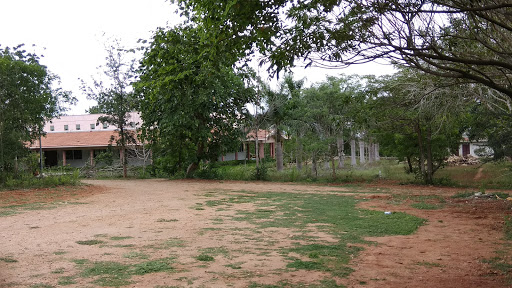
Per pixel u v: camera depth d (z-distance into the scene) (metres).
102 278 6.10
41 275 6.25
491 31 7.36
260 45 7.50
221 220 12.05
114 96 32.31
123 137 33.41
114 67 31.64
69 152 48.28
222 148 30.77
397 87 19.23
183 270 6.58
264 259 7.37
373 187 23.19
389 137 26.59
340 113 27.27
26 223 11.49
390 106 19.80
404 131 24.03
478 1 6.17
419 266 6.99
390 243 8.85
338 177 27.48
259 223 11.51
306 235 9.75
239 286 5.74
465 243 8.84
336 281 6.06
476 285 5.87
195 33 8.70
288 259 7.38
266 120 30.58
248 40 7.41
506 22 7.09
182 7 8.72
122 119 32.50
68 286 5.71
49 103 26.69
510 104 17.75
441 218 12.23
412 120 22.53
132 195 19.42
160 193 20.39
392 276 6.36
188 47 8.80
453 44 7.36
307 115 26.84
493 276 6.37
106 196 19.00
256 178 29.30
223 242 8.91
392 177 27.72
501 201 15.20
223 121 30.17
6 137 21.95
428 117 21.45
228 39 7.45
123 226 10.98
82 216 12.85
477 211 13.34
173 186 24.59
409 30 6.45
